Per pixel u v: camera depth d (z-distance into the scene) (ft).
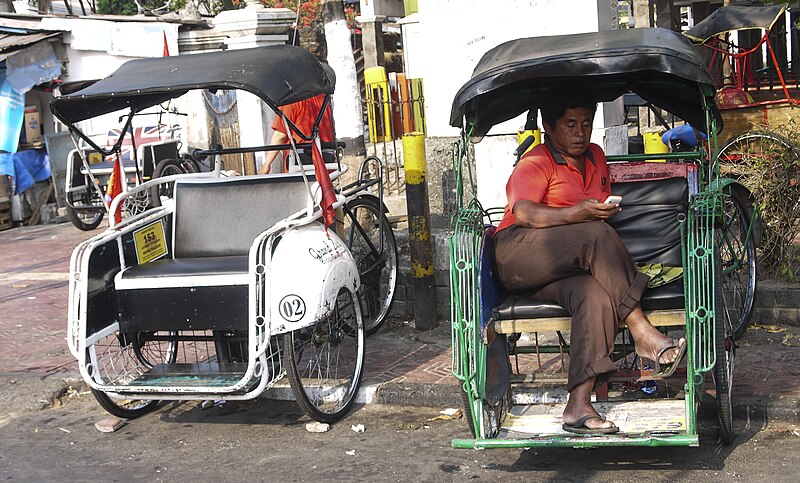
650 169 17.62
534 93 16.70
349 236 22.53
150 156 34.78
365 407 18.76
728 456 15.11
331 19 28.37
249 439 17.44
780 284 20.99
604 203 14.67
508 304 15.21
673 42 14.90
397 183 33.47
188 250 19.89
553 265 14.75
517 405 15.80
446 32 26.32
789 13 37.96
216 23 44.45
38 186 45.03
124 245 18.34
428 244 22.49
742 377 17.92
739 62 31.83
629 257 14.76
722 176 22.63
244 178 19.97
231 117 42.80
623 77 16.79
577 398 14.30
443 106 27.22
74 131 19.13
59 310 27.96
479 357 14.60
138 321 17.66
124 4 70.44
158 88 16.98
